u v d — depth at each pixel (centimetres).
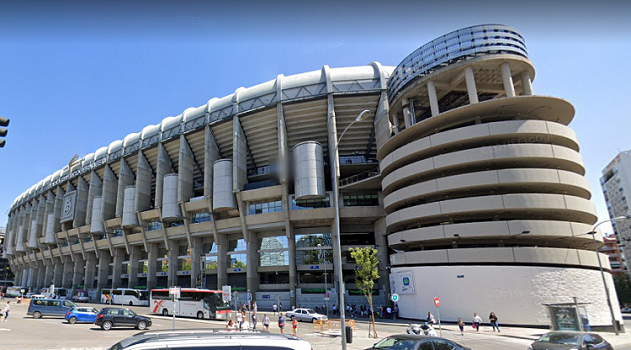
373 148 5822
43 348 1811
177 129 6519
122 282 7425
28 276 10875
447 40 4334
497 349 2083
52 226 8938
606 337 2802
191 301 3934
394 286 4062
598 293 3362
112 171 7819
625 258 9712
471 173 3694
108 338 2234
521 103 3856
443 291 3572
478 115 4088
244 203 5609
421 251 3881
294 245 5553
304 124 5672
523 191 3800
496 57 4019
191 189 6388
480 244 4050
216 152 6222
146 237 6712
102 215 7400
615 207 10162
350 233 5491
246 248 5653
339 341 2344
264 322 2650
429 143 4053
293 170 5669
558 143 3944
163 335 661
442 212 3788
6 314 3177
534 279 3281
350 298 5062
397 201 4278
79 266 8469
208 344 623
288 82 5559
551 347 1510
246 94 5812
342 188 5250
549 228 3462
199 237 6259
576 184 3625
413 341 1194
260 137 5947
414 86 4544
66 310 3550
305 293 5272
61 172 9288
